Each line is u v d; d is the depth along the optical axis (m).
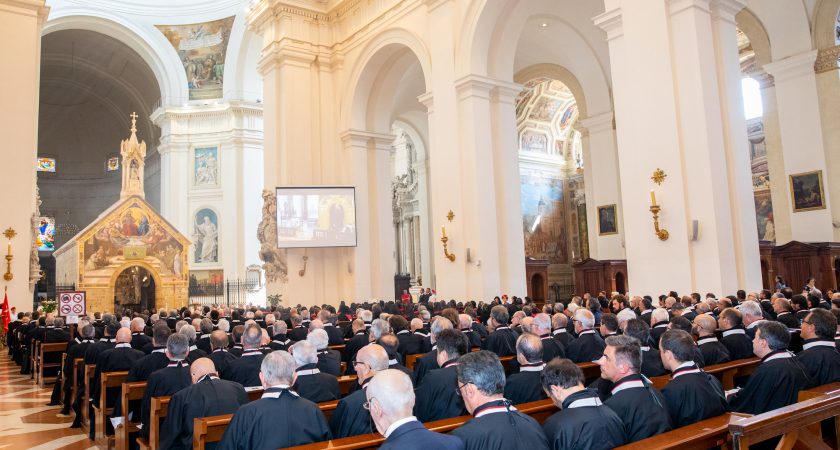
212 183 33.25
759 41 18.88
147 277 26.20
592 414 3.24
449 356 4.96
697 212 10.87
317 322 7.86
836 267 16.97
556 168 30.62
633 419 3.59
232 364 6.17
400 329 8.32
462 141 15.93
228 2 32.88
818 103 17.67
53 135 44.28
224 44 33.97
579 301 11.77
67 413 9.38
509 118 16.39
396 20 18.95
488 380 3.11
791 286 17.20
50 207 43.91
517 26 16.48
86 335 9.27
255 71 33.88
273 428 3.78
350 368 8.23
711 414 3.87
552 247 29.89
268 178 21.38
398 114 27.30
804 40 17.89
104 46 36.31
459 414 4.68
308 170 20.80
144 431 5.69
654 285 11.32
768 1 18.28
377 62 20.30
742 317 7.36
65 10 31.48
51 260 41.56
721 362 6.05
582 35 20.72
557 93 28.55
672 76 11.24
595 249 22.02
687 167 11.05
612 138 21.09
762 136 23.47
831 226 17.34
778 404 4.34
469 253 15.53
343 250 20.73
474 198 15.47
